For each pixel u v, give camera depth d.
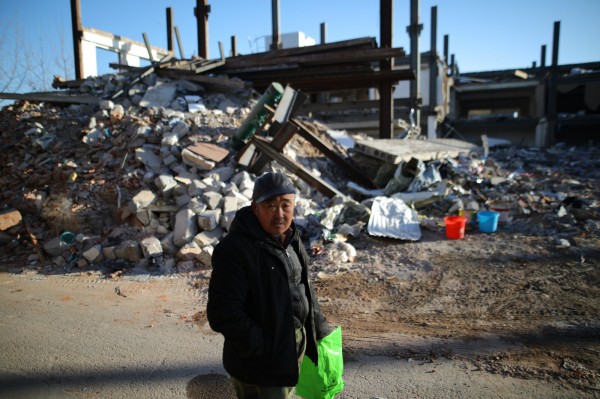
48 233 7.33
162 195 7.26
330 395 2.32
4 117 10.64
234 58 13.07
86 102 11.02
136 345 3.94
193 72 12.20
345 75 12.42
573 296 4.56
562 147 23.00
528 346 3.64
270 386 1.95
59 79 13.30
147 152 8.18
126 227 7.06
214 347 3.89
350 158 10.79
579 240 6.19
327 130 12.34
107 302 5.06
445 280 5.25
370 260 6.05
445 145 12.80
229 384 3.28
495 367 3.35
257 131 8.70
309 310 2.22
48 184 8.21
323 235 6.68
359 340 3.92
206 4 15.43
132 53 17.42
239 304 1.88
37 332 4.23
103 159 8.41
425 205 8.27
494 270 5.39
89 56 15.33
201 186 7.35
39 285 5.67
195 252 6.33
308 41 22.20
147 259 6.33
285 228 2.04
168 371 3.48
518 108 32.44
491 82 29.78
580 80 26.83
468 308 4.50
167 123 9.30
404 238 6.68
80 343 4.00
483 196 8.81
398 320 4.33
